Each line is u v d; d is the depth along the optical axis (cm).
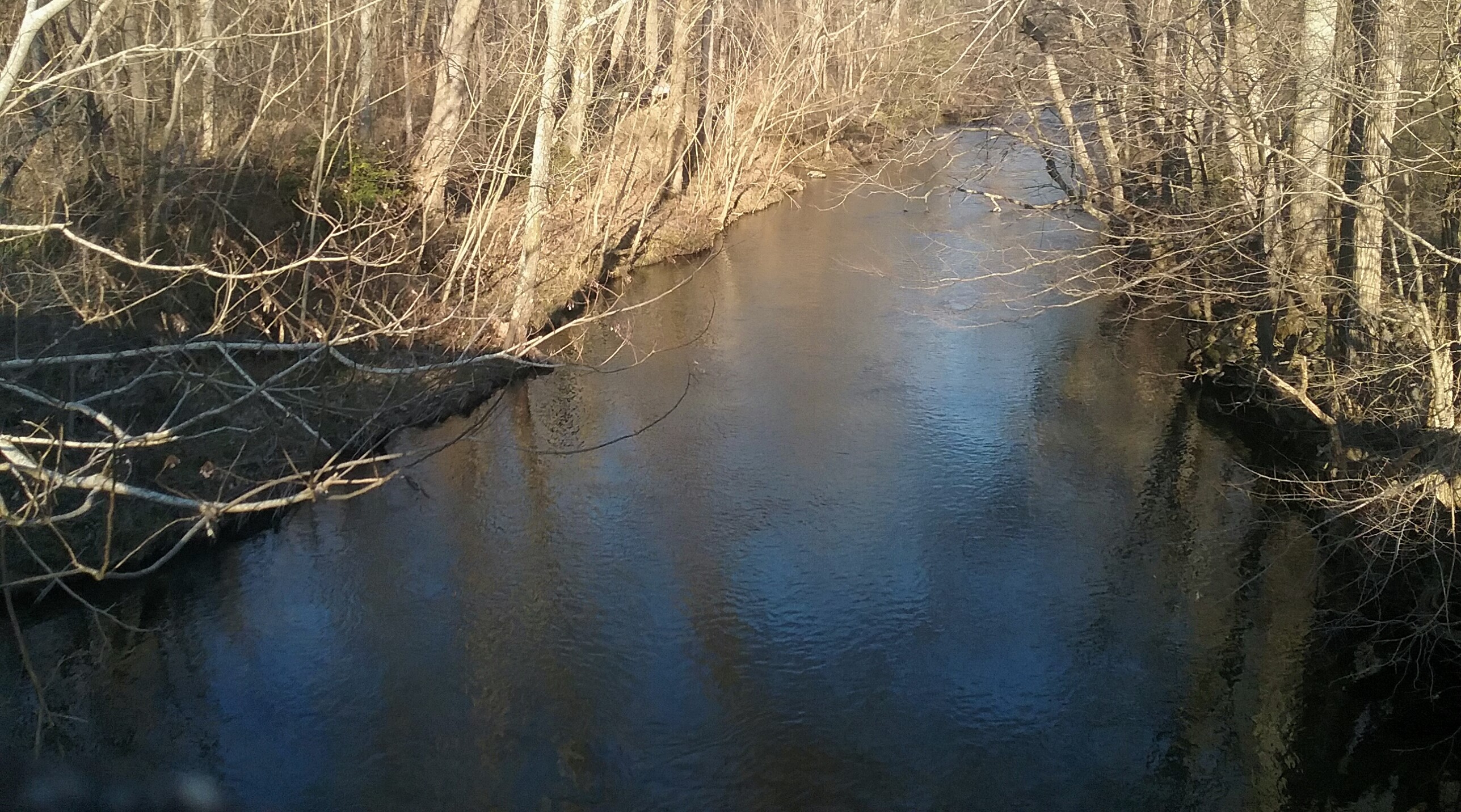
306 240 1555
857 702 917
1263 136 1143
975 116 2247
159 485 1105
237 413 1251
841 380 1603
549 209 1959
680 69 2450
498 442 1417
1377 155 970
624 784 823
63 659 960
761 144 2862
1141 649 985
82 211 1205
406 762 845
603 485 1297
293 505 1220
